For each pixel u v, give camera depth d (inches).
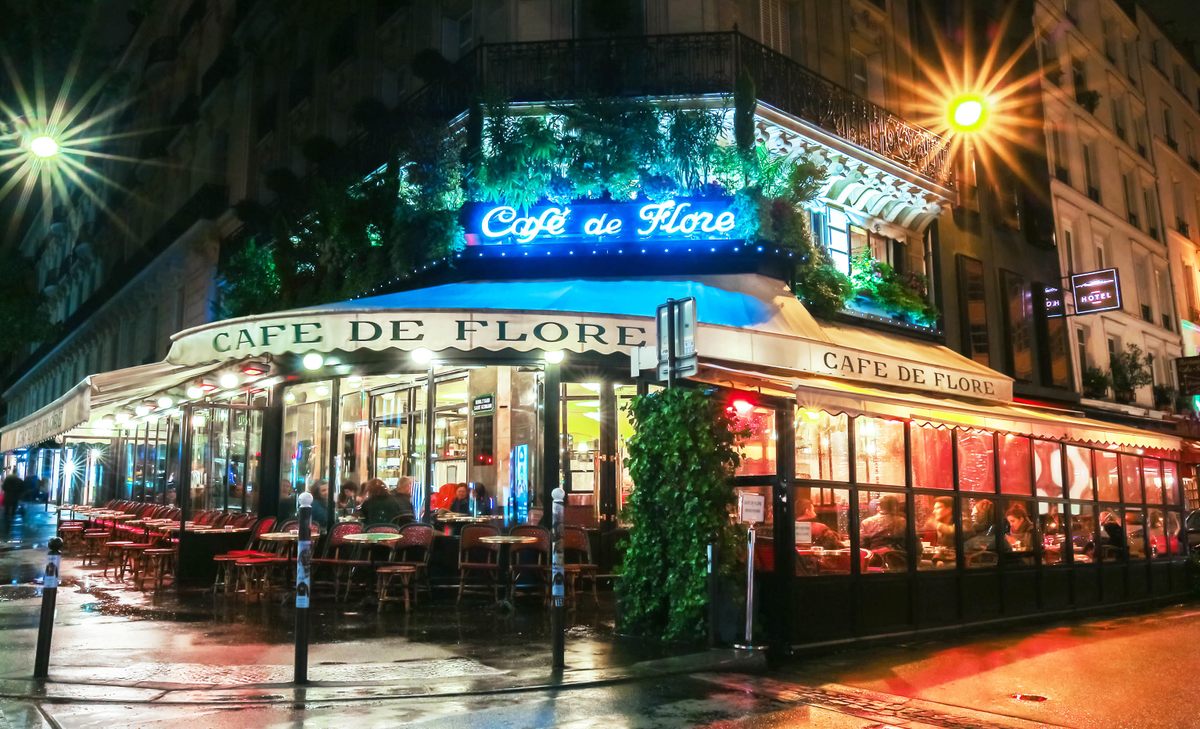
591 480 468.1
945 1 733.9
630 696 239.5
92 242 1301.7
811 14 601.3
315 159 681.6
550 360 449.4
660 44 509.7
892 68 663.8
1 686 231.3
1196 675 279.3
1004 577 391.5
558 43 510.9
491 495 472.1
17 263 1182.3
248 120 869.2
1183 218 1196.5
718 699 237.6
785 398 314.2
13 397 1946.4
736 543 311.3
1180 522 535.5
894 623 338.3
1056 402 779.4
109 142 1299.2
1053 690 257.1
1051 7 924.6
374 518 448.1
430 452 462.3
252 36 887.1
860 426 343.3
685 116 490.6
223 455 586.9
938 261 668.1
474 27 562.9
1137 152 1085.8
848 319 570.6
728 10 545.6
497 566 403.9
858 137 575.5
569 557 446.0
